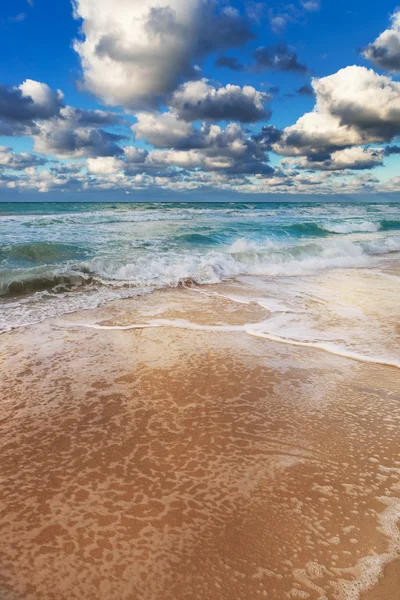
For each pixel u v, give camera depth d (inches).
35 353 154.6
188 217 854.5
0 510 73.8
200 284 289.9
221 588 59.0
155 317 205.9
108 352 156.6
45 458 89.8
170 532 69.0
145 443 95.8
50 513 73.2
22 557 63.9
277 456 90.9
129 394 121.5
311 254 426.9
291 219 855.1
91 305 229.0
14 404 114.7
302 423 105.3
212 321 199.3
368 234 668.1
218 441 96.7
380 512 74.0
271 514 73.2
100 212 978.7
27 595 57.7
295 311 217.2
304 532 69.2
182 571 61.8
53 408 112.7
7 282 256.4
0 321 195.5
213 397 119.8
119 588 59.0
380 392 123.7
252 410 111.9
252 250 420.5
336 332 181.5
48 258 346.0
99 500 76.6
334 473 85.1
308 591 58.6
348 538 68.0
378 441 97.3
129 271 305.0
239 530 69.5
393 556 64.6
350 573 61.5
